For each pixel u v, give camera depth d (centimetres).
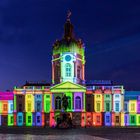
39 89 14450
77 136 6988
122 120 14350
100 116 14338
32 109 14388
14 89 14462
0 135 7406
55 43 14900
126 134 7825
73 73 14512
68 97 14188
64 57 14525
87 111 14388
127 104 14575
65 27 15200
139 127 12775
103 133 8256
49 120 14250
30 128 11706
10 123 14400
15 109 14375
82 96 14188
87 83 15488
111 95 14500
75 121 14100
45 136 7000
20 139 6172
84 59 15100
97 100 14488
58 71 14700
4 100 14500
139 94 14762
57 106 14238
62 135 7350
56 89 14238
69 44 14600
